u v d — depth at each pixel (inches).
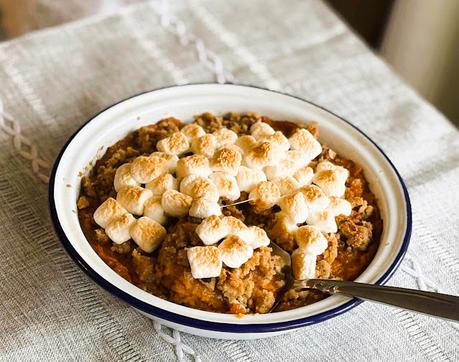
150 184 24.1
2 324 22.8
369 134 29.8
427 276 25.4
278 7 35.1
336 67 32.5
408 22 45.8
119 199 23.8
